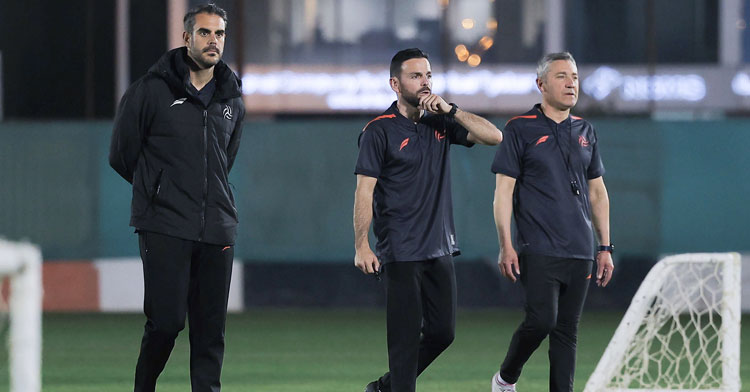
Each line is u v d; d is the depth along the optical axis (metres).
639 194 38.66
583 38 52.66
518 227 17.97
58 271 39.78
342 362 27.39
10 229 39.06
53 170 39.06
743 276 39.56
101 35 44.22
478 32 52.62
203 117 16.14
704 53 51.78
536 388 22.47
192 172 16.03
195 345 16.67
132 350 29.78
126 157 16.31
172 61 16.12
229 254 16.53
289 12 52.75
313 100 52.62
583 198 17.94
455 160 38.56
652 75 42.03
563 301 17.94
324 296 41.75
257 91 52.22
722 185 38.56
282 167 39.16
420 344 17.17
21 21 44.09
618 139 38.75
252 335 33.72
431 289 16.80
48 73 44.16
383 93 52.91
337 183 39.12
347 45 53.06
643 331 16.83
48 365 26.67
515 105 51.53
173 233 15.91
